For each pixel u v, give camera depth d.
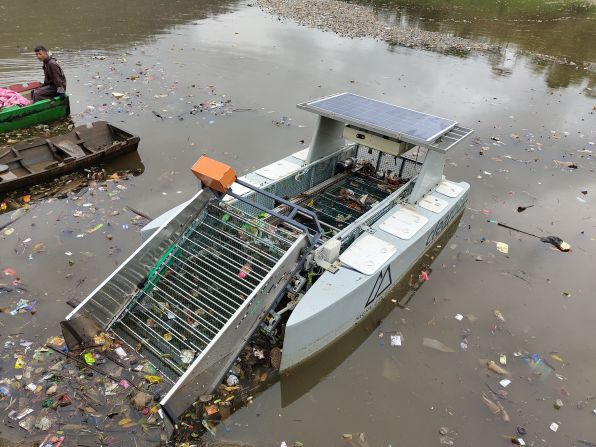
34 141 8.30
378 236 5.78
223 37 18.20
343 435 4.32
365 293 5.12
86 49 14.93
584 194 9.09
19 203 7.22
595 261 7.15
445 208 6.58
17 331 5.00
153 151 9.27
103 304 4.79
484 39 21.86
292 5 25.73
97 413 4.24
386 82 14.76
